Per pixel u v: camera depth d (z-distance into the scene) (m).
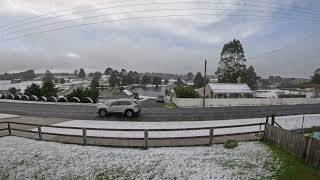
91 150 11.13
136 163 9.61
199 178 8.31
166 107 33.19
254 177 8.34
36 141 12.62
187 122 20.05
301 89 73.62
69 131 15.72
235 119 21.84
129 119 21.38
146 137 11.31
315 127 17.78
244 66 62.81
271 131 12.30
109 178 8.32
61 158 10.14
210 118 22.44
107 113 23.05
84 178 8.33
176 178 8.32
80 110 27.22
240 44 62.53
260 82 113.31
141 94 88.81
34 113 24.83
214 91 47.56
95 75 175.12
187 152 10.90
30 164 9.53
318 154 8.99
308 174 8.47
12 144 12.08
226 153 10.79
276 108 32.22
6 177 8.43
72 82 139.75
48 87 42.75
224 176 8.45
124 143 12.04
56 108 29.23
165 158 10.14
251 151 11.05
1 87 99.06
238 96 48.72
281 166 9.27
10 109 28.12
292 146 10.55
